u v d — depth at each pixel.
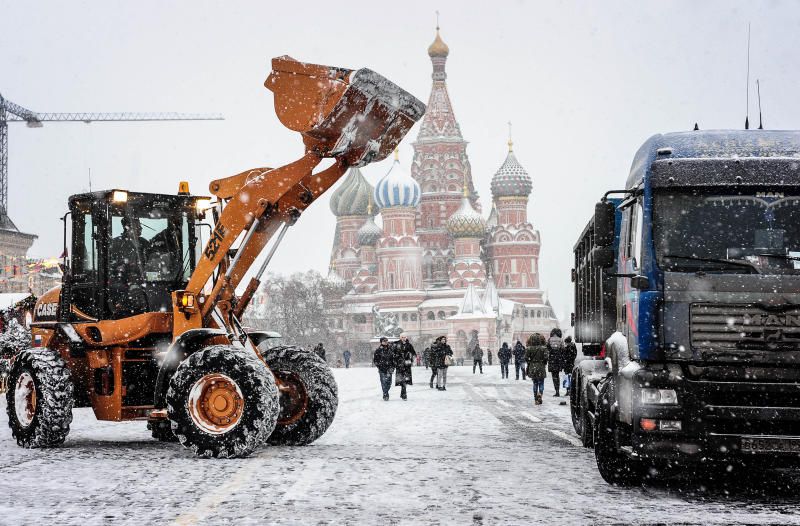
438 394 30.67
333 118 12.53
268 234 13.39
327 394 13.56
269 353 13.77
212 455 11.90
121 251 13.96
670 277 9.36
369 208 193.50
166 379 12.66
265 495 9.27
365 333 171.62
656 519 8.20
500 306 168.00
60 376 13.55
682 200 9.62
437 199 187.38
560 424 18.00
